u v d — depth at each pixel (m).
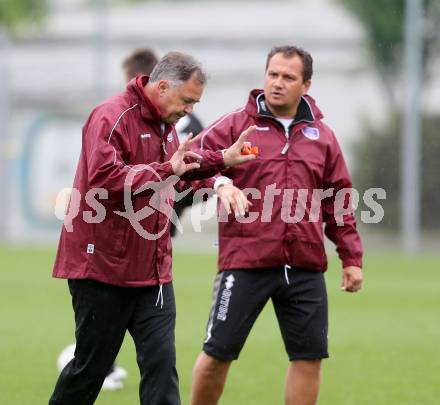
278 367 36.16
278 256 24.80
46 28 124.06
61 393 23.00
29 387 31.98
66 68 100.44
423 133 89.94
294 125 25.23
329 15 105.81
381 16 96.88
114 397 30.56
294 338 25.17
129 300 22.64
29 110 97.50
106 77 92.44
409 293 59.78
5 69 89.94
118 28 112.38
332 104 96.56
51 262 74.12
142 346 22.77
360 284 25.88
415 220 85.75
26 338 41.97
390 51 96.56
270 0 121.00
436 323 47.88
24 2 123.50
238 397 31.08
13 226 90.19
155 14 113.75
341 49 98.12
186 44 100.38
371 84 96.69
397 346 41.09
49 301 53.97
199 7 113.31
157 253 22.67
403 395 31.52
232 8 112.50
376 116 93.69
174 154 21.70
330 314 51.03
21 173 89.62
